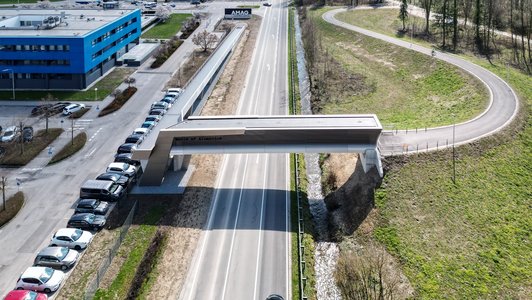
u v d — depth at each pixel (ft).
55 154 253.85
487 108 273.33
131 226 195.00
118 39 416.67
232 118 227.40
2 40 339.16
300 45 492.95
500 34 439.63
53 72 347.15
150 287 161.68
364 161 215.92
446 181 211.00
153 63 415.03
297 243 186.09
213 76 367.25
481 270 171.42
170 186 223.71
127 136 277.03
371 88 353.92
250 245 184.24
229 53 451.12
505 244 183.21
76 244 179.22
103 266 170.30
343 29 508.12
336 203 216.54
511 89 300.20
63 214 202.28
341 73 388.16
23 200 211.20
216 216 202.28
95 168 240.53
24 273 160.45
